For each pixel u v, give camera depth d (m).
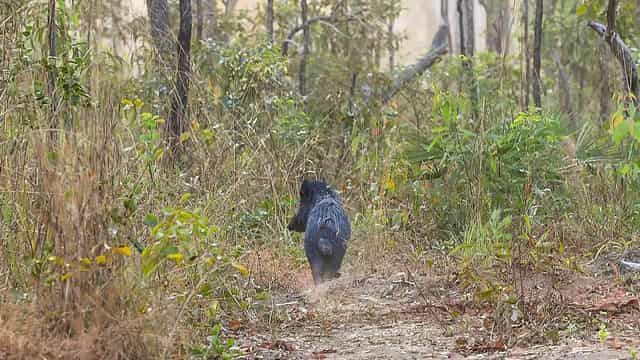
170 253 7.78
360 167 14.41
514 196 13.51
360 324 10.00
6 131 9.51
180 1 13.56
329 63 18.36
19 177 8.85
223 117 13.97
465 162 13.67
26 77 9.99
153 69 13.48
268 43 15.97
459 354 8.72
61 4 11.70
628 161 13.45
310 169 14.52
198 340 8.51
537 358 8.40
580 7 14.88
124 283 7.75
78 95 9.50
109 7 13.37
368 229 12.98
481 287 10.48
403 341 9.27
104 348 7.51
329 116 16.64
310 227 11.25
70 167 7.82
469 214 13.29
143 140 9.61
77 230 7.67
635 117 12.90
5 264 8.61
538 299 10.07
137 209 8.63
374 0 19.91
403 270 12.13
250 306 10.17
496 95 16.39
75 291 7.60
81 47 10.92
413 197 13.83
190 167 12.55
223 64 15.56
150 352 7.60
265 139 14.01
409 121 16.08
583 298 10.41
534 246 11.13
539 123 13.93
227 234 11.33
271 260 12.14
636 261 11.87
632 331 9.25
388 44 20.08
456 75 18.45
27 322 7.64
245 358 8.70
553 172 13.85
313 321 10.12
